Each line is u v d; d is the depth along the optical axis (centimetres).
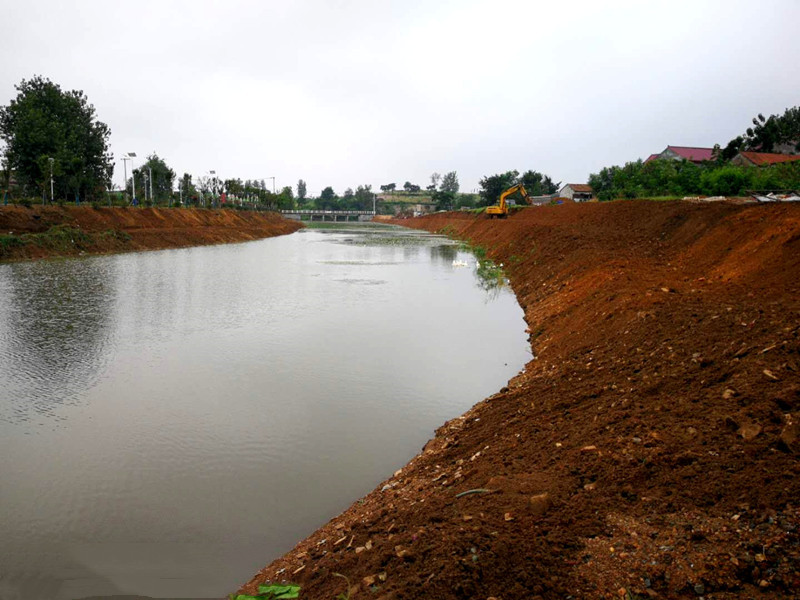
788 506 380
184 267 2992
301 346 1339
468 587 366
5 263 2938
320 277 2627
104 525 597
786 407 491
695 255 1572
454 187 18950
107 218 4362
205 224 5653
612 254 1800
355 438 820
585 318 1207
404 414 914
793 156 4425
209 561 537
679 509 417
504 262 2955
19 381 1072
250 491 668
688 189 3369
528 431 664
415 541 441
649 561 373
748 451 453
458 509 485
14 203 3816
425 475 650
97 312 1731
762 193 2458
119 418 894
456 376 1112
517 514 449
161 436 825
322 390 1029
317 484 686
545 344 1252
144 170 7200
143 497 654
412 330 1515
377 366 1180
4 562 536
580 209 3491
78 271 2706
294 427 859
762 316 736
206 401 971
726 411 525
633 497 447
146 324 1573
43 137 4662
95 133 5709
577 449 555
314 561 491
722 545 369
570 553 394
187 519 608
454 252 4125
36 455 762
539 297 1800
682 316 867
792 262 1018
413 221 10325
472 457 649
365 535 503
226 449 783
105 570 522
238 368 1162
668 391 633
